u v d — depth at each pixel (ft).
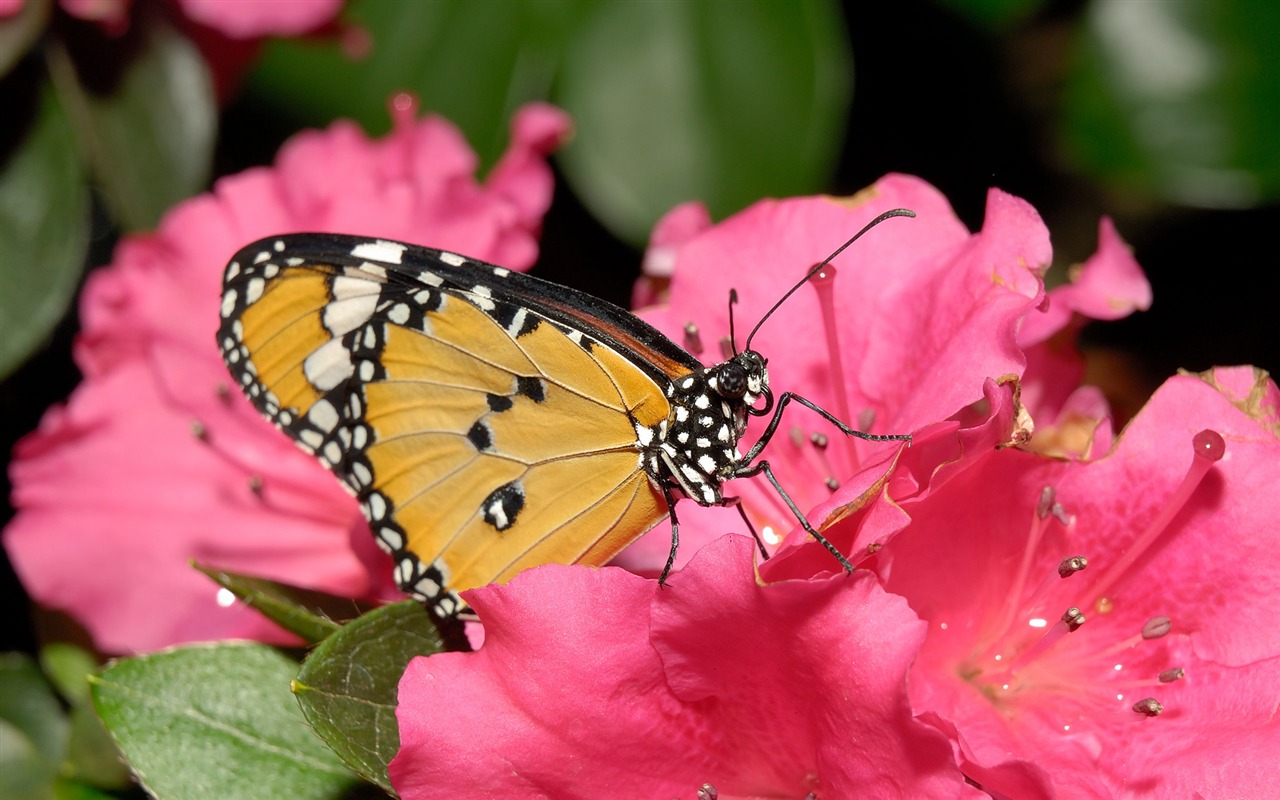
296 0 1.13
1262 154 1.16
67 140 1.12
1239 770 0.93
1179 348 1.25
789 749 0.95
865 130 1.26
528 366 0.98
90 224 1.17
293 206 1.10
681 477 0.98
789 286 1.01
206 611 1.09
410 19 1.18
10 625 1.15
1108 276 1.00
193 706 0.99
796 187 1.14
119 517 1.10
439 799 0.92
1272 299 1.25
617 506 0.99
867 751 0.91
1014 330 0.94
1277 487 0.95
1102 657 0.97
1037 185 1.27
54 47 1.12
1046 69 1.24
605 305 0.98
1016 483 0.97
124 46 1.13
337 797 0.99
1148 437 0.97
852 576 0.90
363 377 1.00
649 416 0.98
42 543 1.10
